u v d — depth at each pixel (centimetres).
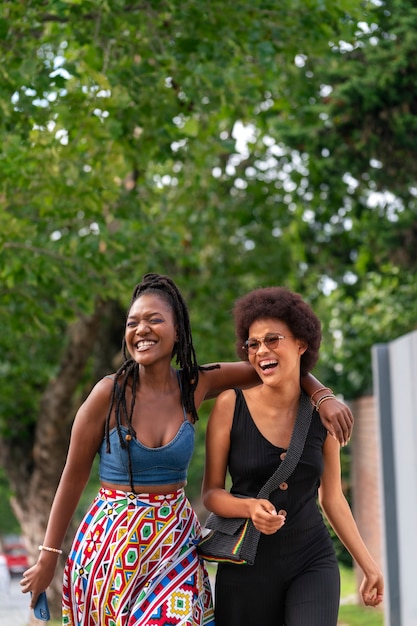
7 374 1795
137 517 418
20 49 862
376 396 1030
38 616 439
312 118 1373
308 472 437
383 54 1143
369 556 464
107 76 895
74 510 438
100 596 416
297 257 1630
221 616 442
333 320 1580
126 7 918
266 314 437
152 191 1461
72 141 923
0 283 1160
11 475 1911
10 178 923
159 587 415
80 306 1141
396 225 1373
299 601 430
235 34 943
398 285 1462
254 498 430
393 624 959
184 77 965
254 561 433
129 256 1151
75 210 984
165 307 430
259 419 440
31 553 1806
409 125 1162
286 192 1759
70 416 1834
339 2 947
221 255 1822
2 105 861
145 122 977
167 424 427
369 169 1255
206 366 448
